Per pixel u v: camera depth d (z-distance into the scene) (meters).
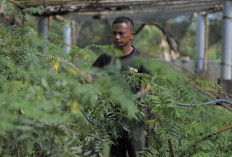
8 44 4.51
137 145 4.86
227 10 12.00
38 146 3.84
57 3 10.29
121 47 4.88
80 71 3.48
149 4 11.99
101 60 5.03
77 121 4.26
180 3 12.00
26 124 3.32
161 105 4.12
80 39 15.52
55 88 3.71
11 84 3.21
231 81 9.16
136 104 4.14
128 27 4.90
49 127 3.77
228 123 5.19
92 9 12.72
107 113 4.34
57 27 6.25
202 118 5.16
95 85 3.06
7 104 2.96
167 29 17.78
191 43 22.50
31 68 3.62
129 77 4.20
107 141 4.51
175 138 4.56
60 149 3.81
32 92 3.07
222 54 12.18
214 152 4.57
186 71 2.51
